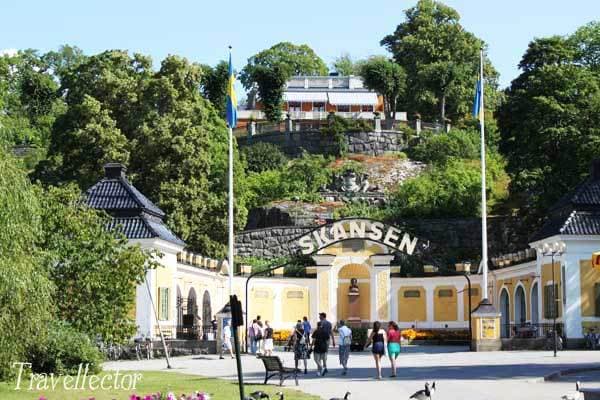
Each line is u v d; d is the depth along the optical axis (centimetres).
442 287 9200
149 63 9625
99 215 6000
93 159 8700
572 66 9831
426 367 5216
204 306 8138
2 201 3662
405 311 9300
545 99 9194
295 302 9188
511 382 4209
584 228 6781
